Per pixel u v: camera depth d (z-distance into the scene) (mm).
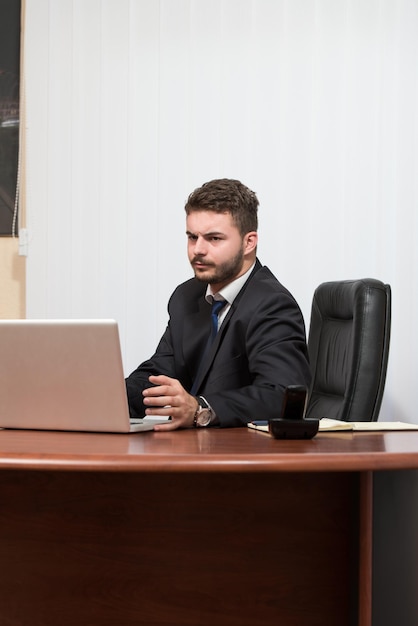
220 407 1744
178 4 3473
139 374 2385
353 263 3402
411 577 1381
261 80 3438
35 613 1422
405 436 1563
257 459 1149
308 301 3410
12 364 1617
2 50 3617
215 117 3457
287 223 3422
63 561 1416
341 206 3414
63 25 3535
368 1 3410
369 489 1309
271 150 3432
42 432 1611
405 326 3373
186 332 2291
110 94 3510
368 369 2229
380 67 3402
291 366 1948
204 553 1396
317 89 3422
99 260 3508
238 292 2189
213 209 2143
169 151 3477
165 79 3480
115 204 3506
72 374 1570
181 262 3479
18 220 3574
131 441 1405
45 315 3529
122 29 3502
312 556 1395
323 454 1185
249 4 3441
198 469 1134
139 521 1402
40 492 1425
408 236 3383
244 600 1394
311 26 3424
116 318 3492
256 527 1396
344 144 3414
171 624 1396
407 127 3393
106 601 1405
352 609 1375
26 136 3555
